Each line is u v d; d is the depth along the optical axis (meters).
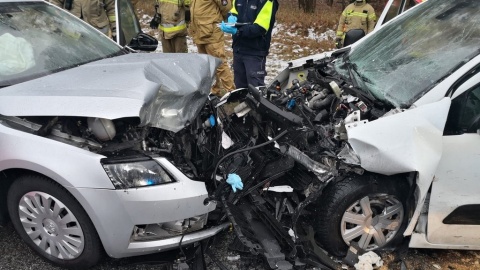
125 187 2.28
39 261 2.66
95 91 2.43
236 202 2.67
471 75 2.51
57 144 2.32
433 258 2.78
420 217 2.66
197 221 2.53
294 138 2.77
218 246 2.85
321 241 2.71
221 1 5.40
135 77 2.58
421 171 2.37
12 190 2.51
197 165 2.80
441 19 3.14
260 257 2.60
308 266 2.59
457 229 2.63
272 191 2.74
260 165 2.77
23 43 3.09
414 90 2.67
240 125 3.30
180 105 2.62
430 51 2.92
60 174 2.27
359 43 3.72
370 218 2.66
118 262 2.66
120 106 2.27
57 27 3.47
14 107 2.40
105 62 3.13
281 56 8.52
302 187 2.65
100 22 5.28
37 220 2.50
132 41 4.08
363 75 3.15
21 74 2.86
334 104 3.02
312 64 3.77
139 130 2.51
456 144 2.45
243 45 4.85
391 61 3.11
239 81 5.15
